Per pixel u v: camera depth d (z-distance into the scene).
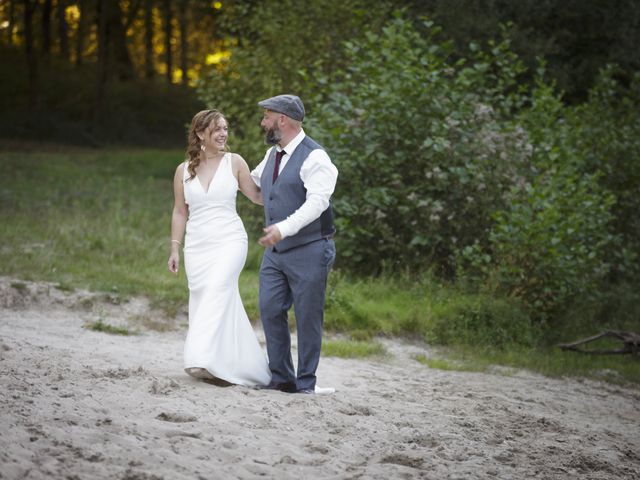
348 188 13.77
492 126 13.86
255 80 17.02
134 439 4.44
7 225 14.77
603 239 14.10
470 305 11.81
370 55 14.70
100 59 41.22
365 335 10.95
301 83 17.08
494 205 13.52
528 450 5.57
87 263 12.57
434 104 13.96
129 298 11.08
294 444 4.92
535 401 8.45
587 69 22.19
